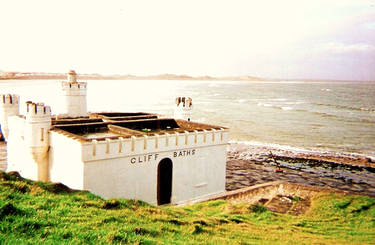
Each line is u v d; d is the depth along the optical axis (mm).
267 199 22281
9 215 9508
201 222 13789
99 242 8805
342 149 58250
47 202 11812
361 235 15289
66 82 32000
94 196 14367
